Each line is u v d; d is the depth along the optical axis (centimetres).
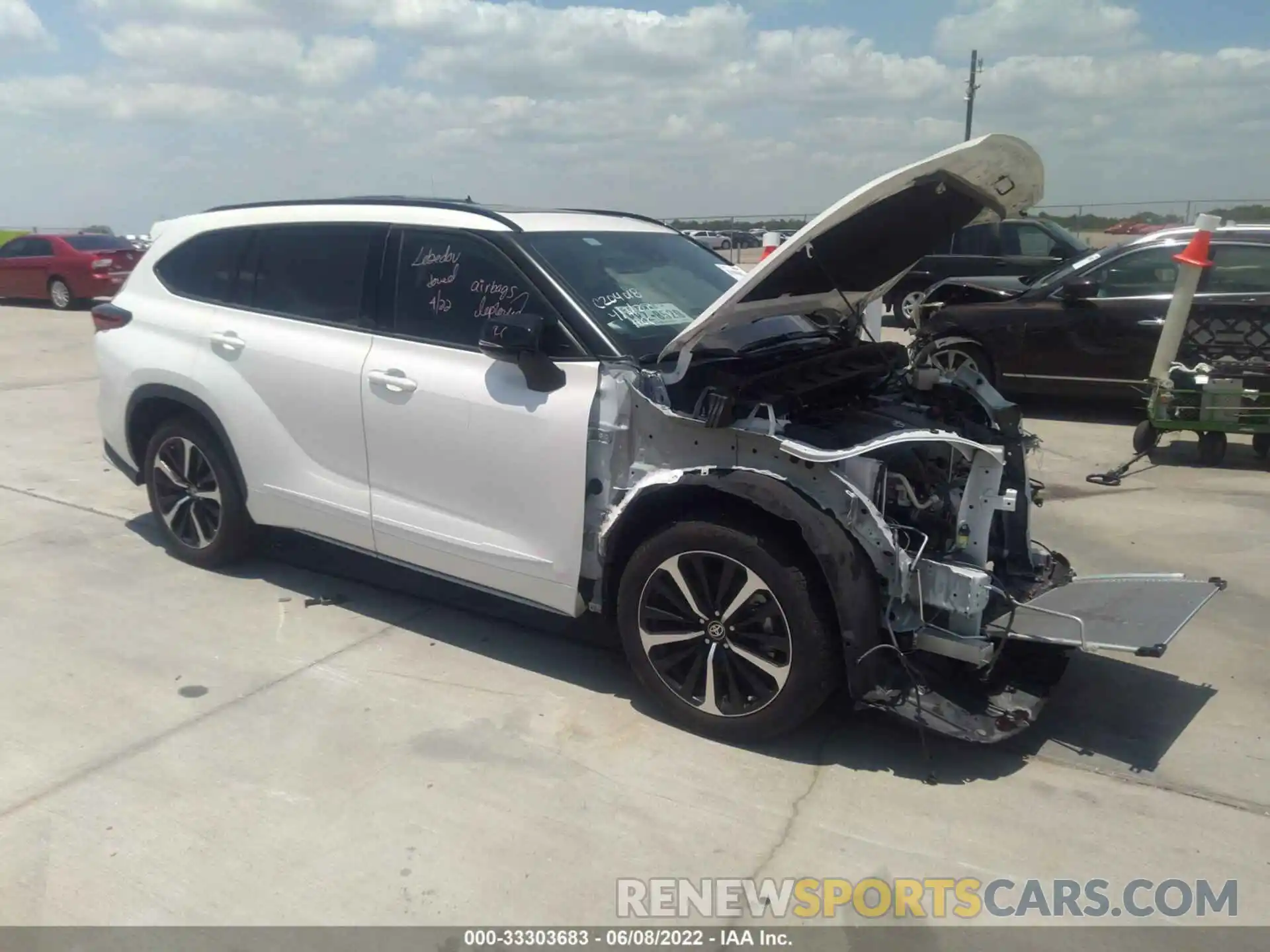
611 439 380
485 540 415
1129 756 372
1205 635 475
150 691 412
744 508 356
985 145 350
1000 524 432
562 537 393
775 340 429
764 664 358
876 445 335
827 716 397
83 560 557
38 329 1631
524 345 376
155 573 539
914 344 498
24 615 484
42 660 438
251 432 486
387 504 445
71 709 396
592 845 318
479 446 407
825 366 410
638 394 373
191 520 538
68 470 747
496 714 396
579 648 456
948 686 371
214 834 320
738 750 371
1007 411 429
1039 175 387
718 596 363
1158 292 898
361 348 446
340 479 462
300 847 315
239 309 498
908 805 340
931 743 379
